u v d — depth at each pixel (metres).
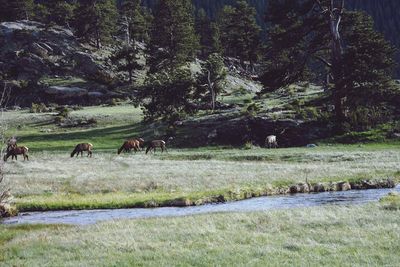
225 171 37.38
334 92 62.31
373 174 33.91
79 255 14.48
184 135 67.00
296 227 17.34
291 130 62.19
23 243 16.53
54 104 107.75
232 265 12.70
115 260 13.65
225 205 26.14
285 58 66.12
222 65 83.69
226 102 90.06
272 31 66.06
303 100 76.44
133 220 20.62
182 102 77.62
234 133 64.12
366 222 17.59
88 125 80.88
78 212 25.23
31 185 32.19
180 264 12.98
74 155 55.41
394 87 59.56
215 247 14.71
